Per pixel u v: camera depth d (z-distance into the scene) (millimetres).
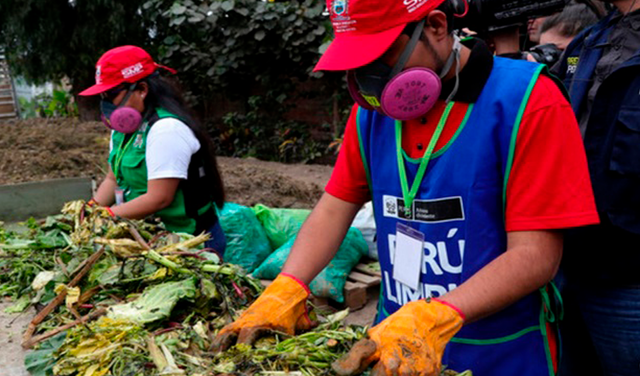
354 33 1257
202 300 1624
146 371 1310
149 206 2580
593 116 1874
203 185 2781
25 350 1525
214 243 2879
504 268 1258
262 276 3566
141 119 2635
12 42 11680
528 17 2244
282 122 10023
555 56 2375
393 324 1182
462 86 1330
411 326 1167
